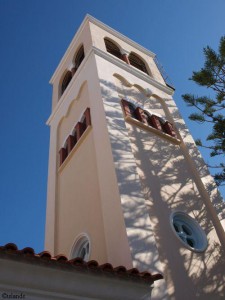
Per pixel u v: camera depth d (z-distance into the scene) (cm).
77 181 1031
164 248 719
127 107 1111
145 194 829
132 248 631
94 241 802
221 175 1175
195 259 758
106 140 905
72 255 885
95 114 1056
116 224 702
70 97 1402
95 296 484
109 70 1261
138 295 525
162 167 979
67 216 1015
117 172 793
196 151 1161
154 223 762
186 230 860
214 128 1173
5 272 430
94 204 870
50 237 1041
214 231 893
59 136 1387
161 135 1114
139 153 955
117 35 1728
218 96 1160
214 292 720
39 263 452
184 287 674
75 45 1700
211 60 1134
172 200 888
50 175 1257
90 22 1653
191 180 1027
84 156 1044
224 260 825
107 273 501
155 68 1712
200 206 948
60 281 463
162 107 1341
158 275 545
